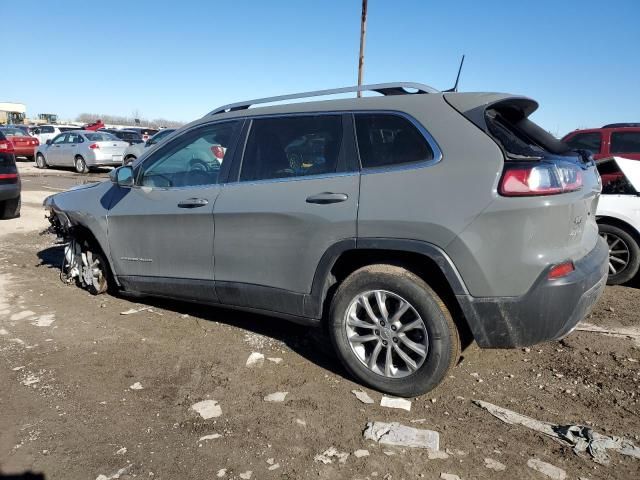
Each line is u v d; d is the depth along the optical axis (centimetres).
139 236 445
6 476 255
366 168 330
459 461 267
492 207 287
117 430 294
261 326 446
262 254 368
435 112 318
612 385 347
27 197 1270
